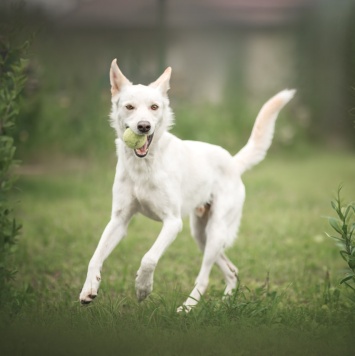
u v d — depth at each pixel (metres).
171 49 33.91
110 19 34.00
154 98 7.77
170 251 12.00
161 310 7.70
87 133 22.69
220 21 34.38
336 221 7.22
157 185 7.85
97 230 13.61
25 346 6.52
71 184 18.92
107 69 27.23
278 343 6.68
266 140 9.59
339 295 8.42
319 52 28.56
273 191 18.77
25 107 19.75
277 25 33.56
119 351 6.42
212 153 8.91
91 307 7.78
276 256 11.69
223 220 8.89
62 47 24.78
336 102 28.33
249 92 30.25
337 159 25.94
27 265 10.91
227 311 7.59
